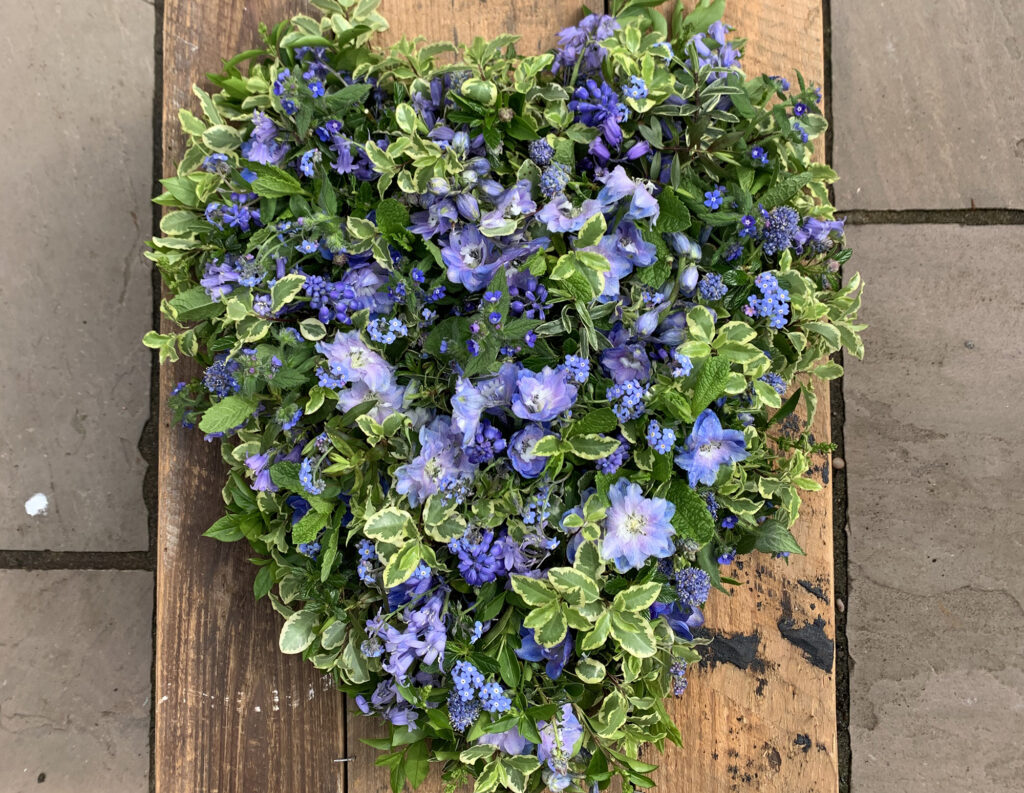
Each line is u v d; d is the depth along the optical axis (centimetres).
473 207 84
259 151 90
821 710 113
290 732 111
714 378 80
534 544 83
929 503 141
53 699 146
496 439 80
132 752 146
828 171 102
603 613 84
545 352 84
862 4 139
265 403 90
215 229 95
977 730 141
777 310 87
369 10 100
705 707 114
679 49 102
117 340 147
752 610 114
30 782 145
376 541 84
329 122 87
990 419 140
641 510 82
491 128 87
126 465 148
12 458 146
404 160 89
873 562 141
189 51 109
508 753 90
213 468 110
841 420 141
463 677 80
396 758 95
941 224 140
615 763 94
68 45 146
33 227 146
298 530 82
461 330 80
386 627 85
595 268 81
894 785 141
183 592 109
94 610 147
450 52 109
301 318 88
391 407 84
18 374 146
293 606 111
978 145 140
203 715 109
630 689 92
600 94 88
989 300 139
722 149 93
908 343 140
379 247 84
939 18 139
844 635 142
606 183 83
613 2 106
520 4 111
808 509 116
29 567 147
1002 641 141
